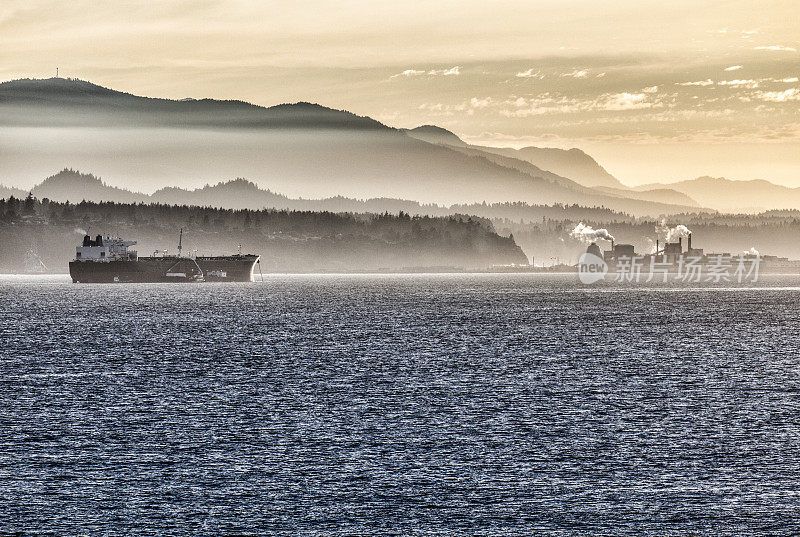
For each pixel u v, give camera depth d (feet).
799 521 552.00
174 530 536.01
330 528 540.52
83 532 531.91
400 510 570.87
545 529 539.70
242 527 541.34
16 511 565.94
